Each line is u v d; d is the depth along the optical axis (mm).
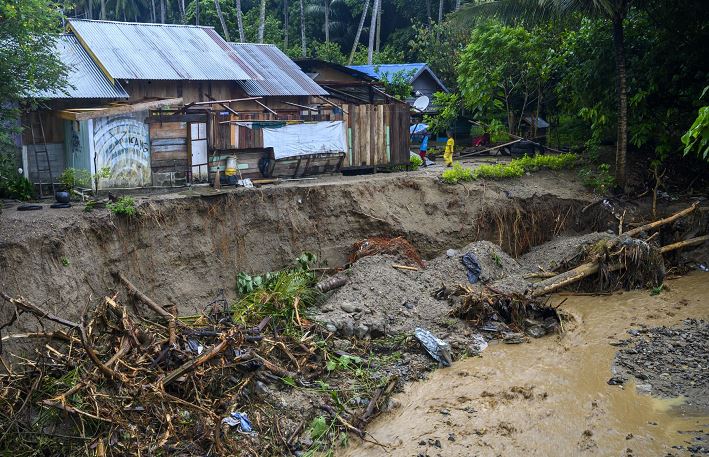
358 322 15211
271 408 11977
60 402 10211
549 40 26469
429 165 25594
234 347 12766
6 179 16469
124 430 10477
